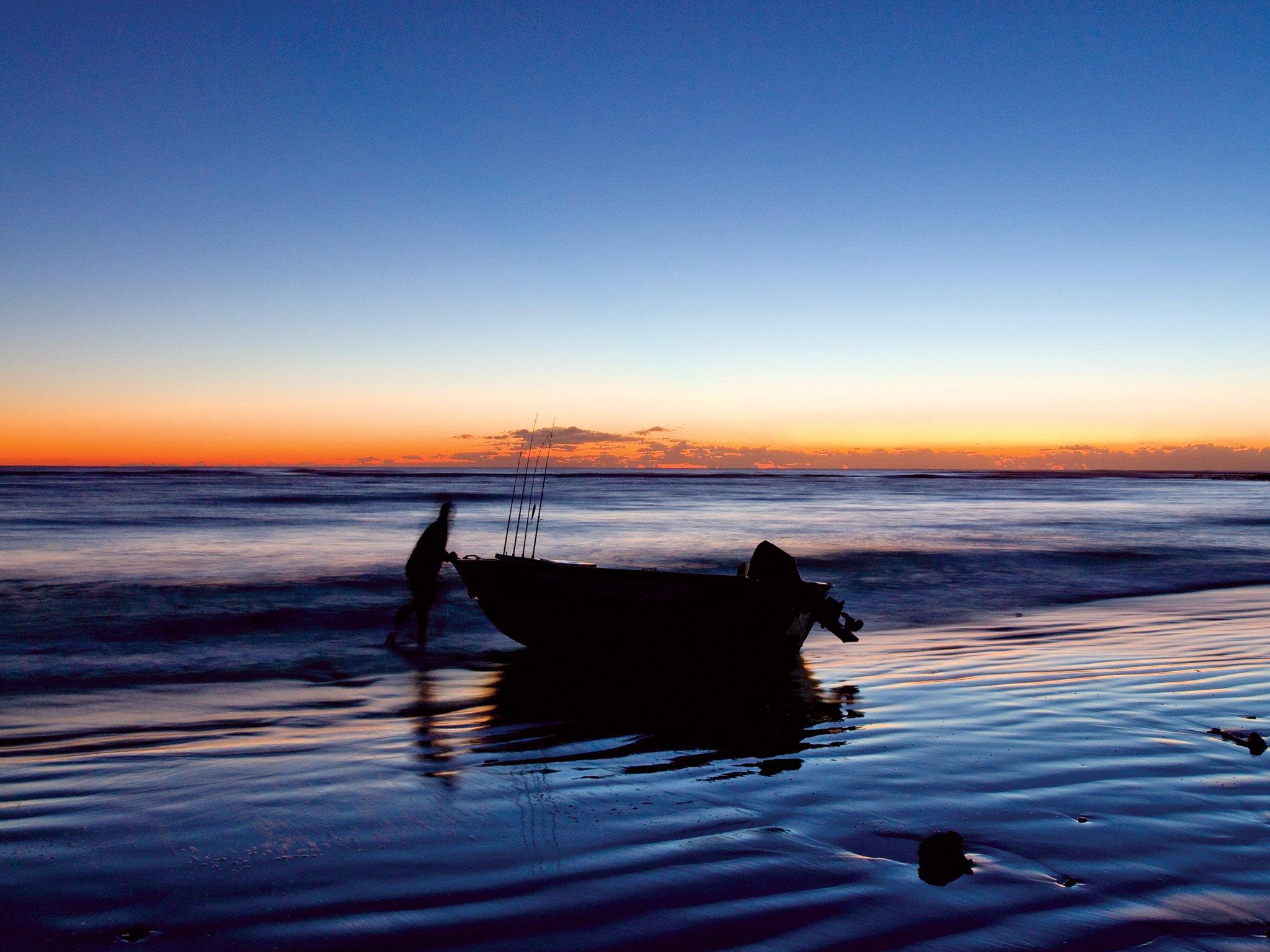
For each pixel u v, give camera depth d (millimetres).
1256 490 99375
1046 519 39531
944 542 26250
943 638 11469
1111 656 9812
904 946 3260
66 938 3377
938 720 6914
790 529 32094
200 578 16750
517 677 9148
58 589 15039
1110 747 6023
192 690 8297
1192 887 3762
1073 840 4301
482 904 3645
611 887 3803
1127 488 110875
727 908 3588
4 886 3848
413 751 6188
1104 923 3434
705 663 9555
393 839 4406
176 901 3697
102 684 8539
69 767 5730
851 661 9953
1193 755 5805
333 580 16484
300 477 137250
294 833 4496
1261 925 3424
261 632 11578
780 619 9211
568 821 4664
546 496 68625
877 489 98875
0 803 4992
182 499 54469
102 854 4211
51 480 99562
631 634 9836
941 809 4793
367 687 8586
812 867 4004
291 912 3588
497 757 6008
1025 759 5762
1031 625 12398
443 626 12328
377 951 3266
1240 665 9125
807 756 5980
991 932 3371
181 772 5621
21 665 9383
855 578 17984
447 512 11016
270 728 6879
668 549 23422
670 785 5312
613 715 7395
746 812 4785
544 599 10258
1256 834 4375
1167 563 20906
